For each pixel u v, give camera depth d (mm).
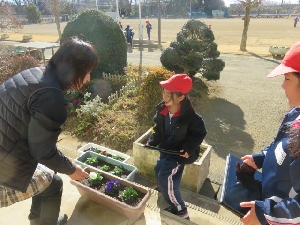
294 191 1354
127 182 2635
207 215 2799
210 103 7945
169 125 2594
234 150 5312
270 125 6449
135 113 6430
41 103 1398
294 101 1371
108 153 3662
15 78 1510
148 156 3754
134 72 9461
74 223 2385
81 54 1483
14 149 1517
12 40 22594
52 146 1482
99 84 8383
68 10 44688
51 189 1875
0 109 1479
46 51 15891
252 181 1829
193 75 9117
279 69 1343
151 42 18781
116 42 8992
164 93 2379
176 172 2678
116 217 2459
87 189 2498
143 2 58250
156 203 3045
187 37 8367
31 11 41750
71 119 6312
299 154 1267
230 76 10844
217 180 4188
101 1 42250
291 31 26141
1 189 1661
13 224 2314
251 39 21469
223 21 41156
